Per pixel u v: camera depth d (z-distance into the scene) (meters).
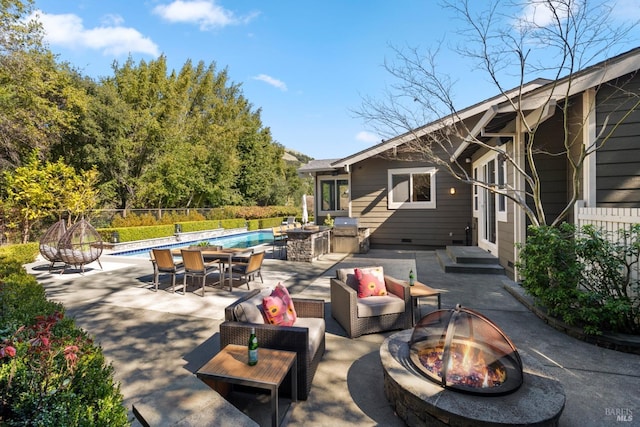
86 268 8.41
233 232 20.12
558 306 3.83
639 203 4.70
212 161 23.34
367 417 2.38
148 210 16.81
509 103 5.07
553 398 2.11
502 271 6.87
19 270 5.23
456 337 2.42
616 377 2.82
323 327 3.33
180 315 4.61
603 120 4.83
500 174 7.24
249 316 2.95
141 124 17.48
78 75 16.64
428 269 7.54
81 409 1.55
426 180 10.66
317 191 12.54
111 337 3.83
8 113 12.27
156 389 2.76
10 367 1.62
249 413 2.45
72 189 12.45
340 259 9.16
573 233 4.16
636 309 3.39
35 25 12.46
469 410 2.00
